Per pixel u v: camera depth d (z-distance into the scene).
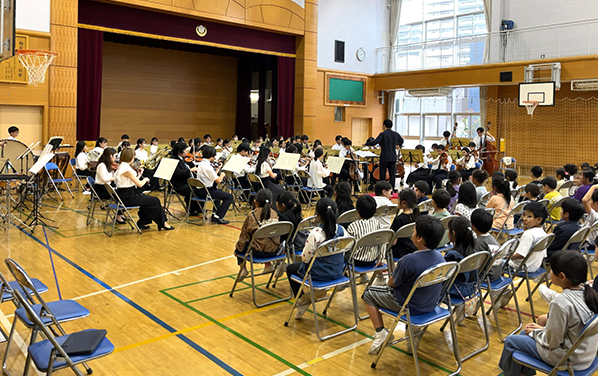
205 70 18.08
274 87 17.38
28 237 6.55
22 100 10.92
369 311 3.34
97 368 3.18
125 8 12.45
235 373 3.13
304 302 3.94
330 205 3.78
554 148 16.20
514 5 15.86
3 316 3.96
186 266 5.41
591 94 15.38
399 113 19.67
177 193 7.89
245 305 4.31
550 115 16.17
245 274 4.52
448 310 3.20
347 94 18.25
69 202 9.20
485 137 14.28
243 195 9.31
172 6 12.92
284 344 3.55
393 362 3.30
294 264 3.98
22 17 10.77
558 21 15.08
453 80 16.50
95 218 7.85
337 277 3.80
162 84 16.94
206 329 3.80
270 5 15.15
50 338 2.38
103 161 6.77
